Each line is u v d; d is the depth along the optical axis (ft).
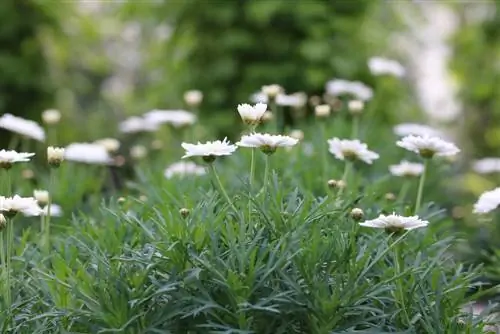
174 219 9.34
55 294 9.57
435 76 32.24
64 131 25.50
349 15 23.62
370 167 17.03
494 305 9.89
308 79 22.45
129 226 10.96
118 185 17.99
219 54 23.47
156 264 8.73
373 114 22.59
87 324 8.60
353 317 8.82
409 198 16.75
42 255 10.89
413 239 11.06
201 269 8.55
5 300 9.32
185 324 8.65
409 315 9.16
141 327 8.51
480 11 29.94
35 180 18.12
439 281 9.62
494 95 28.19
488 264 14.34
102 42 32.58
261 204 9.32
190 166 15.33
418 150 10.92
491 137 28.84
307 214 9.43
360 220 10.18
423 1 31.89
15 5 24.66
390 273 9.36
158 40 26.37
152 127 18.04
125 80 36.09
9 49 24.72
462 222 17.21
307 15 22.59
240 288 8.34
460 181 21.53
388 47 24.99
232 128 22.71
